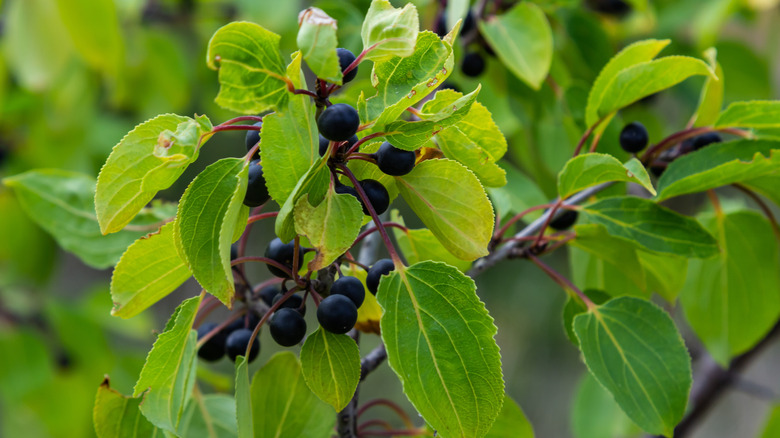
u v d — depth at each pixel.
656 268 0.62
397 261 0.51
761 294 0.64
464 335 0.51
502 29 0.65
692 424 0.83
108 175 0.52
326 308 0.51
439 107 0.53
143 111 1.06
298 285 0.53
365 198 0.52
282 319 0.52
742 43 0.89
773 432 0.76
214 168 0.52
